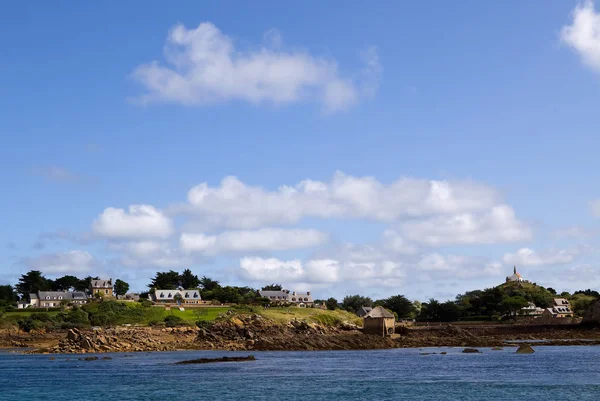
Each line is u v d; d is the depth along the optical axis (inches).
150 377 4626.0
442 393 3750.0
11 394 3833.7
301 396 3676.2
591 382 4158.5
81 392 3878.0
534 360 5949.8
